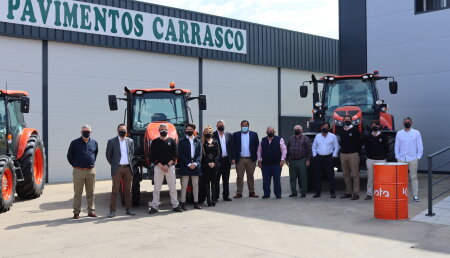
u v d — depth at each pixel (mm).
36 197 11312
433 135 14719
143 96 10227
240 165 10727
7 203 9180
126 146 8672
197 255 5820
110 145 8586
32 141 11211
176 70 18062
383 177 7820
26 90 14477
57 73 15117
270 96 21438
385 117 12031
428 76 14781
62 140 15203
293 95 22453
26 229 7500
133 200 9555
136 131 10016
